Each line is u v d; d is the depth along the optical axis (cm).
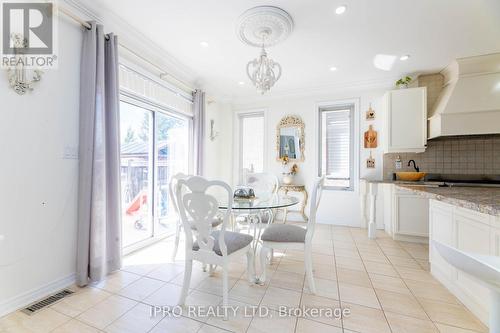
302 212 418
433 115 329
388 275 220
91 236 201
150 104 305
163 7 211
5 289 159
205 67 340
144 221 314
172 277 216
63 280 193
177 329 147
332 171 419
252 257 206
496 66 296
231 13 220
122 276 217
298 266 241
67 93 195
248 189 265
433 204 211
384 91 382
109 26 229
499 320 81
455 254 84
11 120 161
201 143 390
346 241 319
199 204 165
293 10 214
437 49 282
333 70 345
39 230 178
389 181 340
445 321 154
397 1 201
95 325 150
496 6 205
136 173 301
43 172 180
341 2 203
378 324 152
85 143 201
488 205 117
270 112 454
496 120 291
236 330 147
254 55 302
